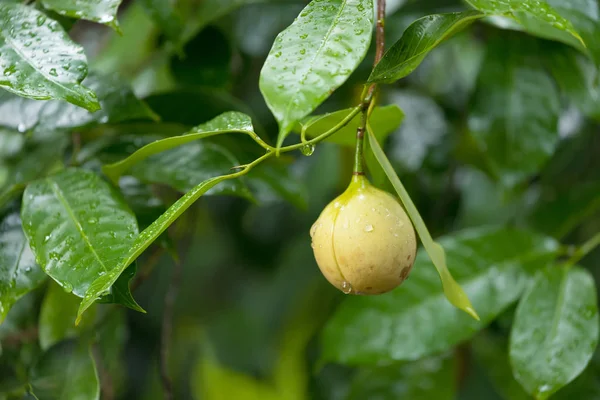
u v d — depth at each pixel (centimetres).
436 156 143
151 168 113
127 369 173
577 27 115
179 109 119
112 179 109
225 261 187
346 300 120
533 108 124
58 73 101
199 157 113
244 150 119
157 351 179
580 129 137
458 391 135
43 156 120
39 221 105
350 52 96
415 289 120
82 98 100
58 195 106
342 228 102
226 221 166
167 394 122
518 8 99
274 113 94
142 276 122
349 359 119
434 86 153
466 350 134
